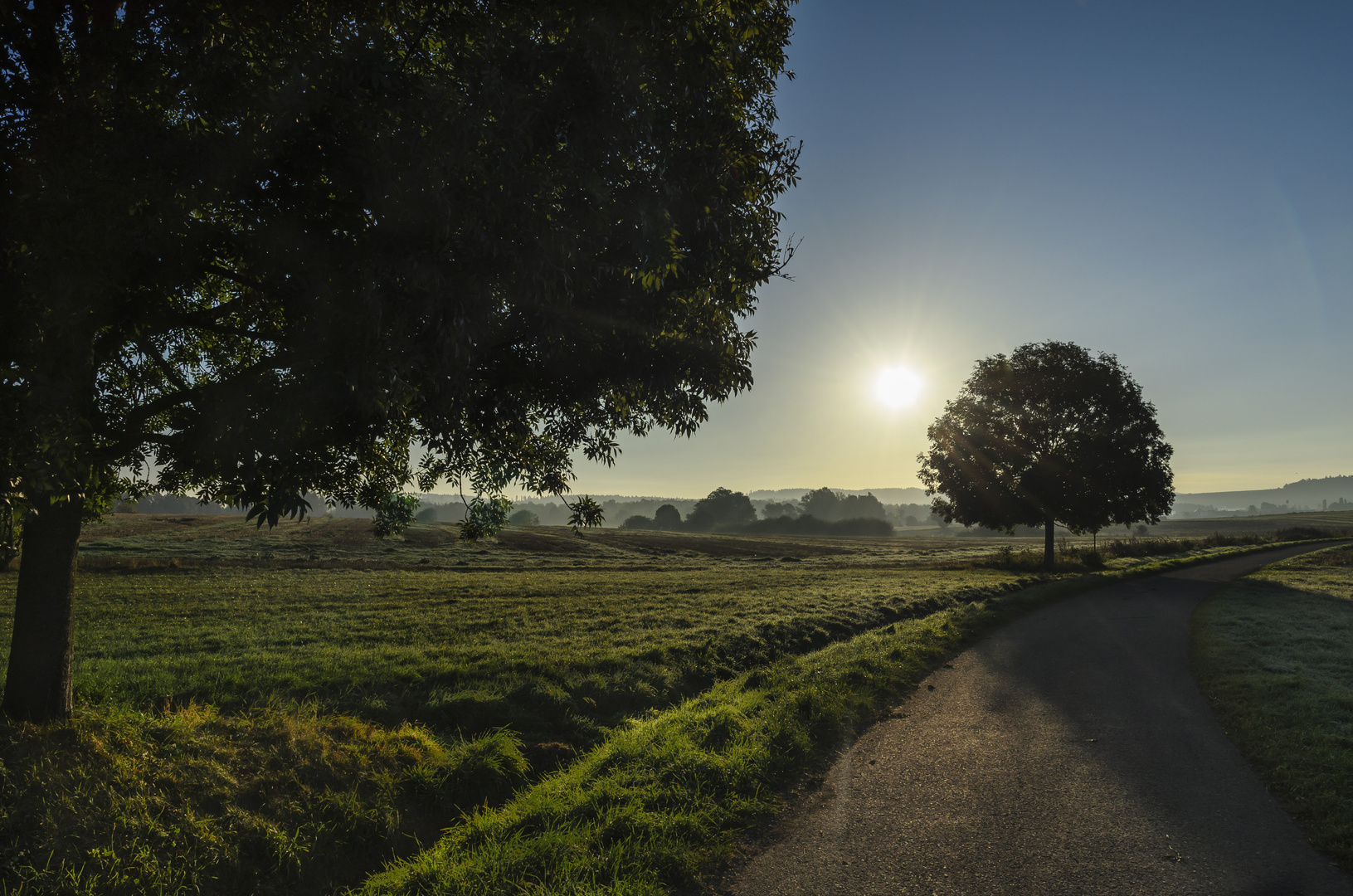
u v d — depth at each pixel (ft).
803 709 26.63
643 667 42.24
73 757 17.61
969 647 45.01
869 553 243.40
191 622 61.36
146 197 15.14
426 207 15.87
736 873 14.64
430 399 19.22
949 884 13.99
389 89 15.37
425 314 15.61
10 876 13.83
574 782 20.29
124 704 27.02
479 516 28.63
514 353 21.77
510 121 16.69
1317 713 25.45
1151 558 152.87
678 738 22.30
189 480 22.34
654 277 19.19
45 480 14.10
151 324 19.15
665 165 19.90
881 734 25.29
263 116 15.83
